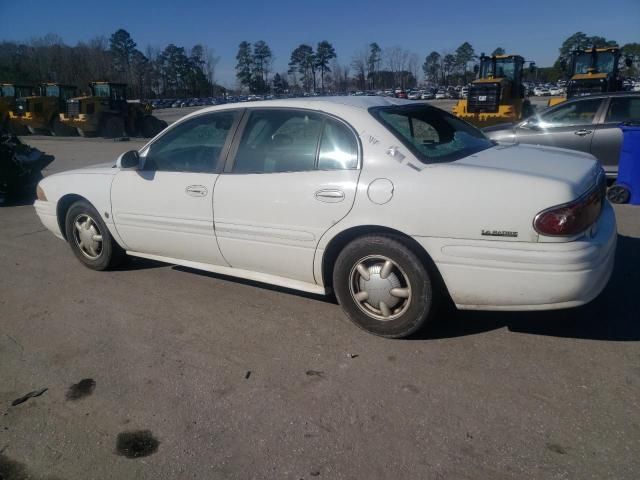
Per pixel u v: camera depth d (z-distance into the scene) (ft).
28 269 17.57
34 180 31.17
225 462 8.28
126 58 269.85
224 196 13.07
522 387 9.70
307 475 7.93
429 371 10.37
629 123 24.35
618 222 20.24
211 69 283.38
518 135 27.71
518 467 7.83
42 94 86.48
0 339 12.63
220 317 13.20
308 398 9.75
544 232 9.71
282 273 12.90
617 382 9.69
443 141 12.38
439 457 8.13
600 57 60.95
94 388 10.43
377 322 11.62
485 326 11.96
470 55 295.89
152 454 8.55
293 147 12.38
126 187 15.05
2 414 9.77
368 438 8.63
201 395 10.02
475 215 10.15
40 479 8.15
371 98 13.01
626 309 12.44
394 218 10.83
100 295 14.97
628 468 7.68
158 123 84.79
